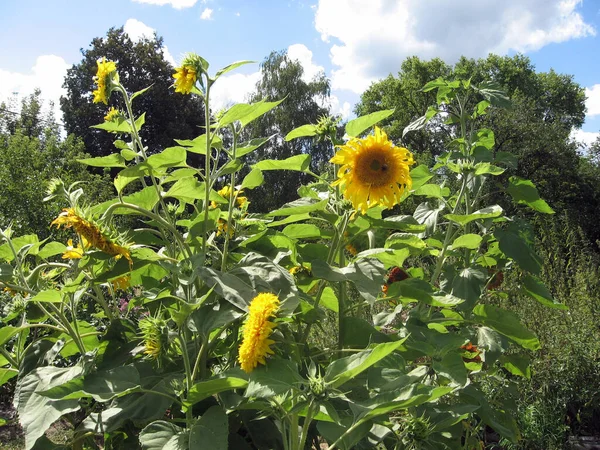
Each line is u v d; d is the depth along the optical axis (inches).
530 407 179.3
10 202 378.3
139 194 101.5
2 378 104.0
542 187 878.4
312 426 100.3
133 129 107.1
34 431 79.8
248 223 111.3
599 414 195.9
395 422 102.0
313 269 89.7
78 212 88.6
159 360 91.4
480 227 135.6
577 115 1499.8
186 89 93.6
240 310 85.3
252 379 68.5
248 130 1155.9
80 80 1110.4
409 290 103.5
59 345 99.6
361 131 102.3
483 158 139.3
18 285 93.7
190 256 91.6
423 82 1177.4
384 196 90.7
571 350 199.0
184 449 75.7
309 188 117.5
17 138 468.4
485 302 172.7
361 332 102.1
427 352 92.5
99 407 103.9
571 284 272.4
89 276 102.4
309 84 1206.9
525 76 1379.2
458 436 110.2
